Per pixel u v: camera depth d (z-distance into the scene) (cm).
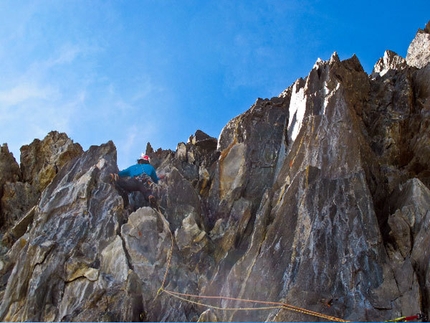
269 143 2633
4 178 2858
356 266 1936
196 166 2847
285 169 2342
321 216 2077
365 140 2392
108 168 2511
